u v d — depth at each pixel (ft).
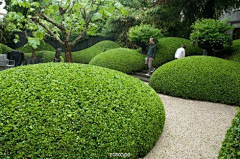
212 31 21.40
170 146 9.02
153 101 9.08
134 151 7.29
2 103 5.93
